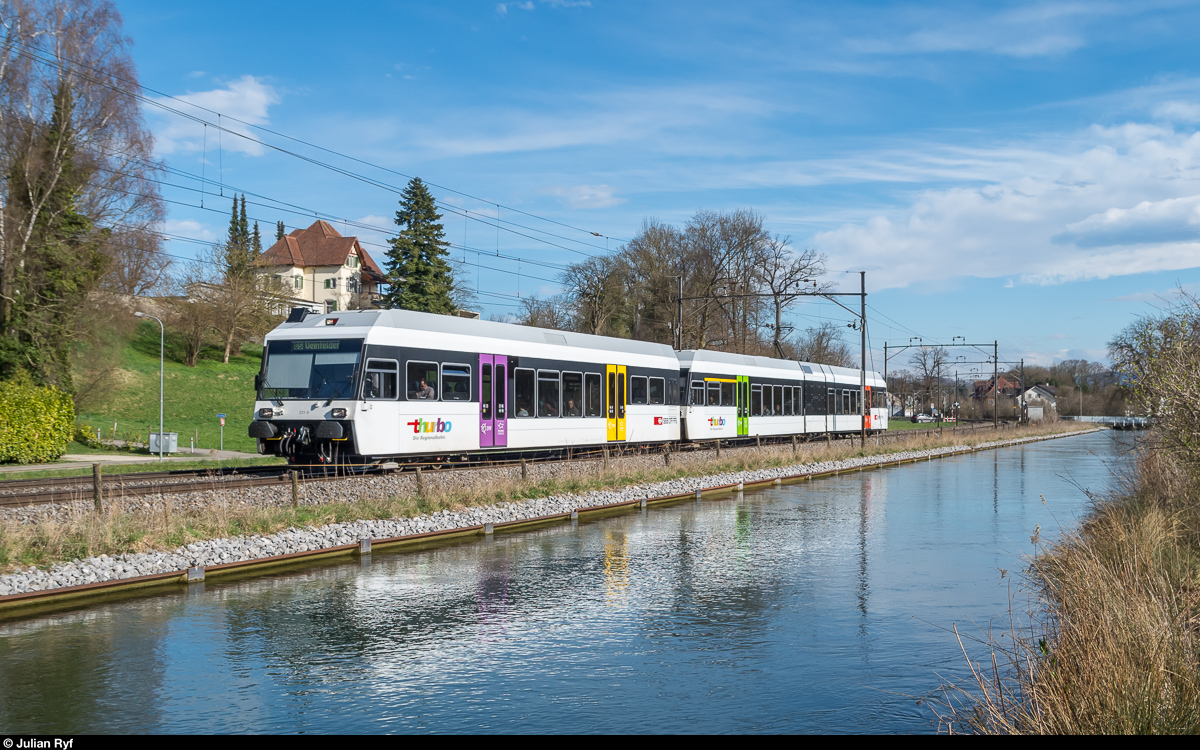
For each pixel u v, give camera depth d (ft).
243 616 30.76
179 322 204.03
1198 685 17.99
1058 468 113.50
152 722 20.13
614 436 93.97
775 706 21.33
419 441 69.10
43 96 118.93
